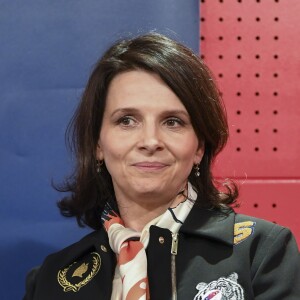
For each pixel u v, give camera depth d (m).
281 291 1.72
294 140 2.63
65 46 2.59
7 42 2.60
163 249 1.80
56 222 2.59
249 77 2.64
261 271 1.75
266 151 2.63
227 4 2.65
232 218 1.86
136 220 1.87
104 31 2.59
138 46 1.82
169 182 1.77
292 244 1.80
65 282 1.88
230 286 1.72
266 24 2.65
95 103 1.87
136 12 2.59
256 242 1.79
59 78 2.59
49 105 2.59
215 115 1.84
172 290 1.75
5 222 2.59
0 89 2.59
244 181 2.62
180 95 1.75
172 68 1.75
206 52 2.64
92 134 1.91
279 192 2.62
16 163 2.59
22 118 2.59
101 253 1.86
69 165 2.58
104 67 1.83
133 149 1.76
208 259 1.78
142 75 1.77
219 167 2.62
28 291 1.98
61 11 2.60
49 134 2.59
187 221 1.85
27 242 2.59
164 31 2.57
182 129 1.78
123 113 1.77
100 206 2.02
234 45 2.65
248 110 2.64
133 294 1.72
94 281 1.85
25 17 2.60
